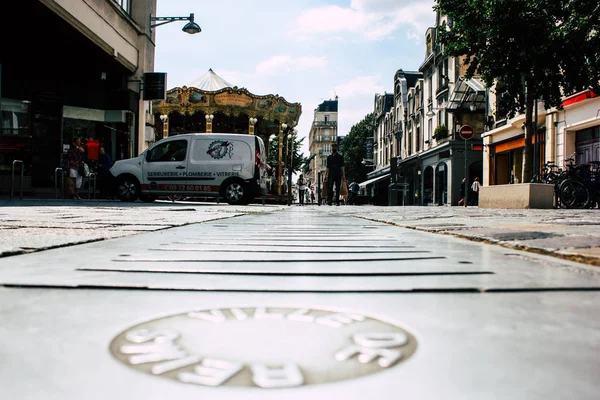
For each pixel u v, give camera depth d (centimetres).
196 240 260
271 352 56
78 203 1021
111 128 1820
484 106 2903
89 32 1402
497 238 261
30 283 120
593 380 53
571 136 1731
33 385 49
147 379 49
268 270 149
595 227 373
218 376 48
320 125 11819
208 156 1277
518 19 1330
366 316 82
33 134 1706
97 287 116
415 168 3944
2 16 1234
